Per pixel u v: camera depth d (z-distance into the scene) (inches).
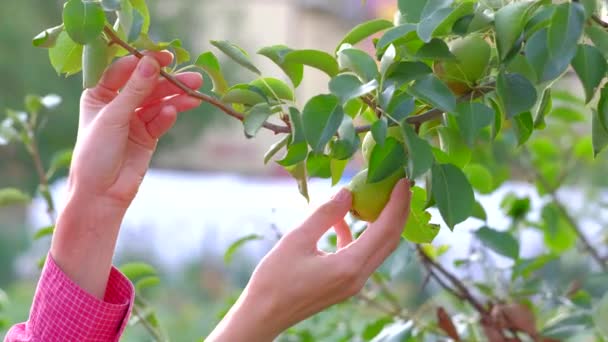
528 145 80.2
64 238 52.4
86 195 51.9
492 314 68.6
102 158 51.4
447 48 50.8
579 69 49.0
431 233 54.7
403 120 49.6
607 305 59.3
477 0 51.9
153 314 69.4
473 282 70.9
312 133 48.9
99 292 53.0
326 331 75.1
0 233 244.2
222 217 229.0
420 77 50.3
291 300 50.9
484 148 77.5
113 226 52.8
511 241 64.7
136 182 53.0
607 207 80.0
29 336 52.5
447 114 53.6
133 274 69.3
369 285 76.5
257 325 50.9
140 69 50.9
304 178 54.6
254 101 52.7
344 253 51.0
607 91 51.4
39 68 255.1
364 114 58.8
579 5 48.1
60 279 52.1
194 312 144.2
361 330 75.5
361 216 52.5
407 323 63.9
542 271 72.4
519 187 84.0
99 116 51.6
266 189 268.2
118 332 52.9
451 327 65.1
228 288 190.2
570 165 83.0
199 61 53.5
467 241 74.3
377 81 50.3
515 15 49.4
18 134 72.7
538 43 48.6
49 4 262.7
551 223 74.8
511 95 50.1
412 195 53.9
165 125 53.5
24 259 233.9
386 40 50.3
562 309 74.1
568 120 76.3
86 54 50.6
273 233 75.0
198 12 280.4
